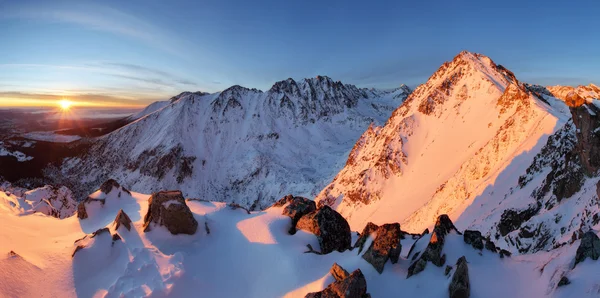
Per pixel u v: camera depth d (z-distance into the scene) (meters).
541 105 85.00
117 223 21.89
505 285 16.33
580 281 14.20
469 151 113.31
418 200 104.94
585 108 33.81
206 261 20.12
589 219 24.88
